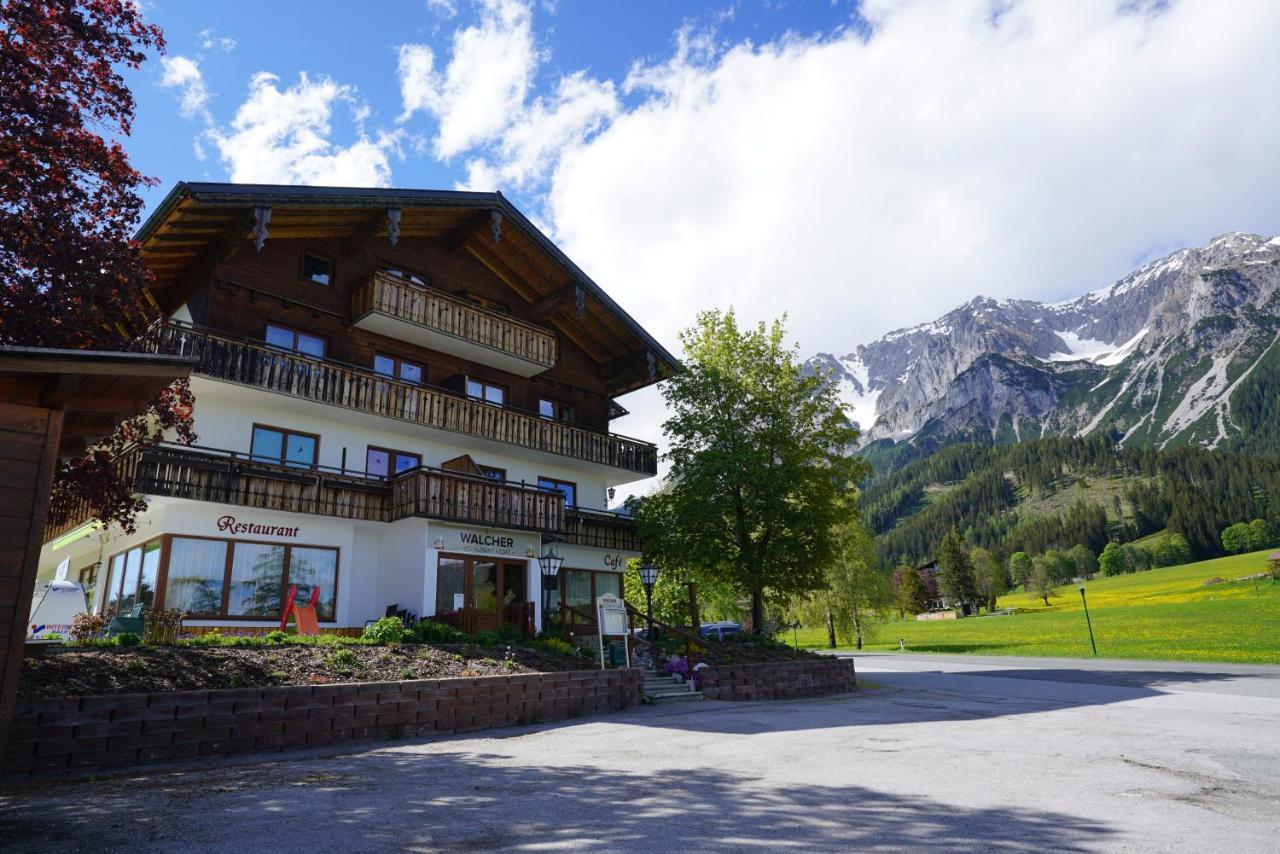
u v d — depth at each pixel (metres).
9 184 10.71
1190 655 36.53
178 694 9.82
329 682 12.16
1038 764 9.02
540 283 26.45
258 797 7.15
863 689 23.33
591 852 5.29
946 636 70.06
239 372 18.11
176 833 5.82
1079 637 55.09
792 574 24.89
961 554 121.12
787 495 24.42
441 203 22.08
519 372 26.09
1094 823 6.12
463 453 24.22
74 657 10.79
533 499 22.97
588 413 28.53
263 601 18.66
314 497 19.52
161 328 17.19
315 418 20.77
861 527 53.06
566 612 25.42
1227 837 5.70
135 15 12.20
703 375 26.17
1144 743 10.86
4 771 8.44
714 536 24.66
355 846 5.44
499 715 13.35
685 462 26.05
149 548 18.25
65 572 20.73
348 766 9.02
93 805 6.83
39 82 11.27
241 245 19.55
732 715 14.86
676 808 6.65
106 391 7.84
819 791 7.40
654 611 44.72
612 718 14.38
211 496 17.64
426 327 22.06
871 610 55.12
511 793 7.34
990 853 5.25
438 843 5.52
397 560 20.77
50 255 10.81
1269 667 29.22
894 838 5.66
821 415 26.34
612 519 27.58
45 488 7.11
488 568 21.77
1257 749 10.26
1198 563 143.50
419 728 12.14
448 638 16.41
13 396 7.23
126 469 16.95
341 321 21.47
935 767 8.80
